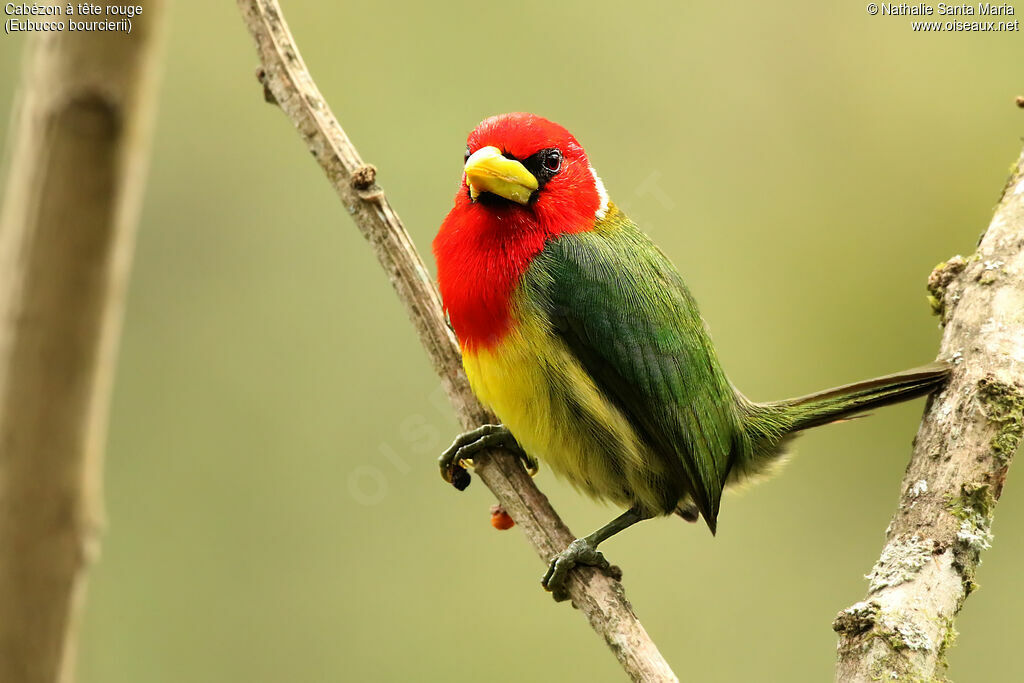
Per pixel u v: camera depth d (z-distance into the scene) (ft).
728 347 38.55
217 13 37.76
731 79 40.27
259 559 33.55
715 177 39.34
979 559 19.11
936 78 39.58
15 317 9.12
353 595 33.83
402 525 34.88
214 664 32.22
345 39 38.11
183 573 33.27
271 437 34.83
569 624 34.65
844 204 39.22
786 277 39.06
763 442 28.14
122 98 9.02
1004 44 39.81
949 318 21.93
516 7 38.86
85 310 9.19
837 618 18.35
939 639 18.06
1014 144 39.11
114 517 33.42
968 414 20.27
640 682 21.01
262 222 36.70
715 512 26.66
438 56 38.63
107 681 31.60
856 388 27.73
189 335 35.45
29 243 9.06
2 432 9.22
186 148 36.68
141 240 35.86
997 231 22.36
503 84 38.34
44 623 9.54
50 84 9.00
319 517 34.47
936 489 19.66
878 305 38.83
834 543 37.01
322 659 32.96
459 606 34.27
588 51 39.78
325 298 36.42
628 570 36.22
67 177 9.00
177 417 34.81
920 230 39.01
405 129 37.65
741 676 34.96
